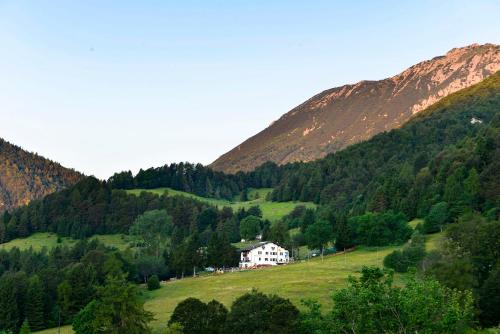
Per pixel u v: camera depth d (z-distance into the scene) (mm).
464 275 83125
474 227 104750
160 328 98062
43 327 129125
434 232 166500
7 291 129000
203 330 85500
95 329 85938
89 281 138500
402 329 46656
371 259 153750
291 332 73875
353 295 48844
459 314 46344
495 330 62031
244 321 79250
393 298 47531
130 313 86062
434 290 47594
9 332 111062
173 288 145125
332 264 150250
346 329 50500
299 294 110938
